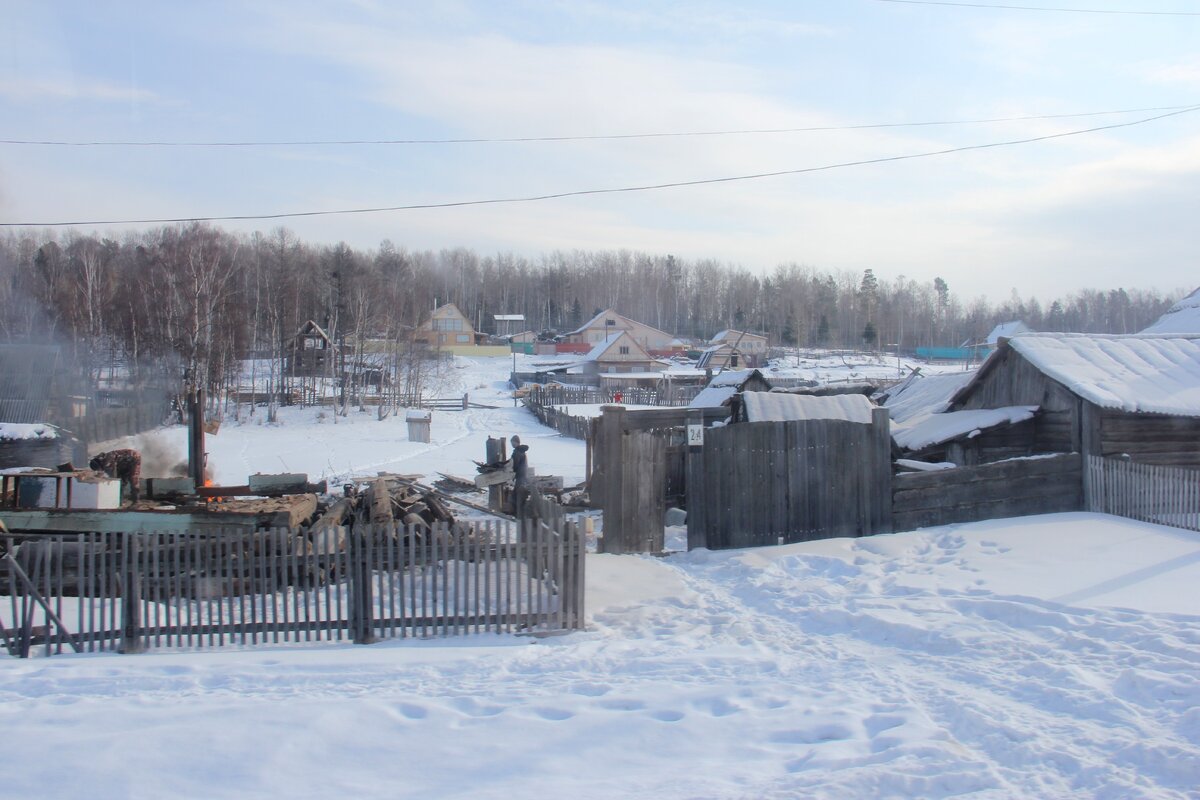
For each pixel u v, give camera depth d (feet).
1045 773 18.40
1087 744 19.84
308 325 274.36
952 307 609.01
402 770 18.95
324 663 27.66
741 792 17.63
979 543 46.26
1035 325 555.69
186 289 187.01
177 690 24.67
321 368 273.33
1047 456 55.83
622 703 22.98
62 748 19.49
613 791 17.87
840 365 342.85
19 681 25.68
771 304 524.93
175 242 200.44
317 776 18.61
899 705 22.68
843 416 68.08
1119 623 29.76
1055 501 55.72
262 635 31.63
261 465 114.52
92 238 233.55
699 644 30.25
